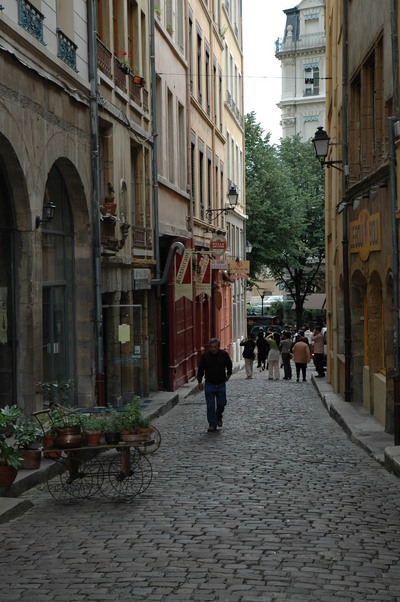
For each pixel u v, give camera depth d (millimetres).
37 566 7148
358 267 19250
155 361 24828
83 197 16750
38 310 13555
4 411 9930
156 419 19172
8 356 13023
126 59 20812
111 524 8680
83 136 16672
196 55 34469
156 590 6422
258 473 11672
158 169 25844
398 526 8586
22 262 13281
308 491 10383
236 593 6328
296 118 81750
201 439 15297
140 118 22953
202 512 9188
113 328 19391
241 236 52438
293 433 16234
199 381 16531
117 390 19266
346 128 21078
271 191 56094
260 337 41062
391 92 14602
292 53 81062
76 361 17000
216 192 40781
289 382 31312
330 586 6520
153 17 24078
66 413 11102
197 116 34375
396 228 13922
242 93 53969
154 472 11773
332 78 27141
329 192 28234
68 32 15977
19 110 12750
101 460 10117
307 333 58125
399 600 6234
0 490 9797
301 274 66438
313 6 80812
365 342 20266
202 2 35906
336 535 8141
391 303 15312
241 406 21625
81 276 17031
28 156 13164
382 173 15180
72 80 15828
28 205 13203
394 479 11258
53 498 10070
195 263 30812
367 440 14375
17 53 12688
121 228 19781
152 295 25000
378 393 16906
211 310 37688
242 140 53344
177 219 28688
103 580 6695
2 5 12203
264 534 8156
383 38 15508
